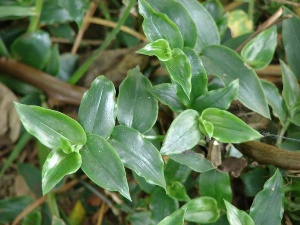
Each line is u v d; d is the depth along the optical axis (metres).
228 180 0.21
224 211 0.21
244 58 0.21
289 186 0.21
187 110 0.18
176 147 0.18
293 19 0.23
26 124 0.16
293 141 0.22
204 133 0.18
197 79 0.19
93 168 0.17
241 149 0.21
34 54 0.25
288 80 0.22
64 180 0.25
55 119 0.17
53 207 0.24
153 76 0.25
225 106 0.19
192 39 0.20
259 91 0.20
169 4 0.20
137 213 0.23
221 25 0.24
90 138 0.17
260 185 0.22
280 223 0.20
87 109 0.18
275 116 0.23
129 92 0.19
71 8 0.25
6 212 0.24
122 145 0.18
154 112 0.19
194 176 0.23
